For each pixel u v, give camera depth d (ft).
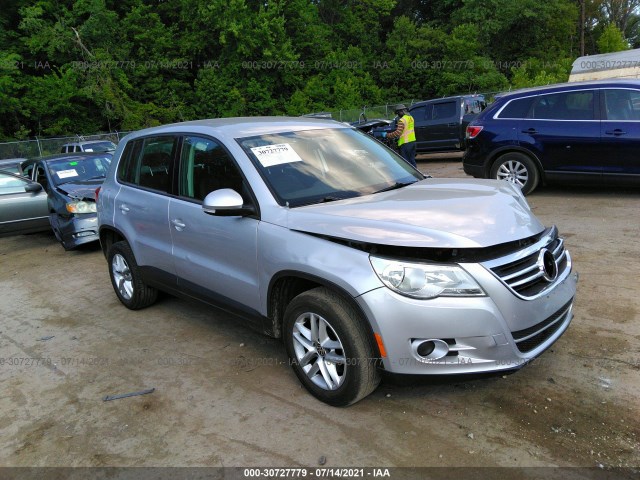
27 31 108.58
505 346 8.93
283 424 9.92
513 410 9.78
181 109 110.11
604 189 27.45
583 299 14.37
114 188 16.38
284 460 8.91
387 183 12.55
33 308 18.25
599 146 24.14
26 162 32.73
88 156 30.63
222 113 110.32
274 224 10.74
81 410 11.07
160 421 10.41
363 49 140.97
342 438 9.36
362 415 9.99
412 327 8.84
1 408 11.45
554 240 10.51
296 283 10.98
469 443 8.96
